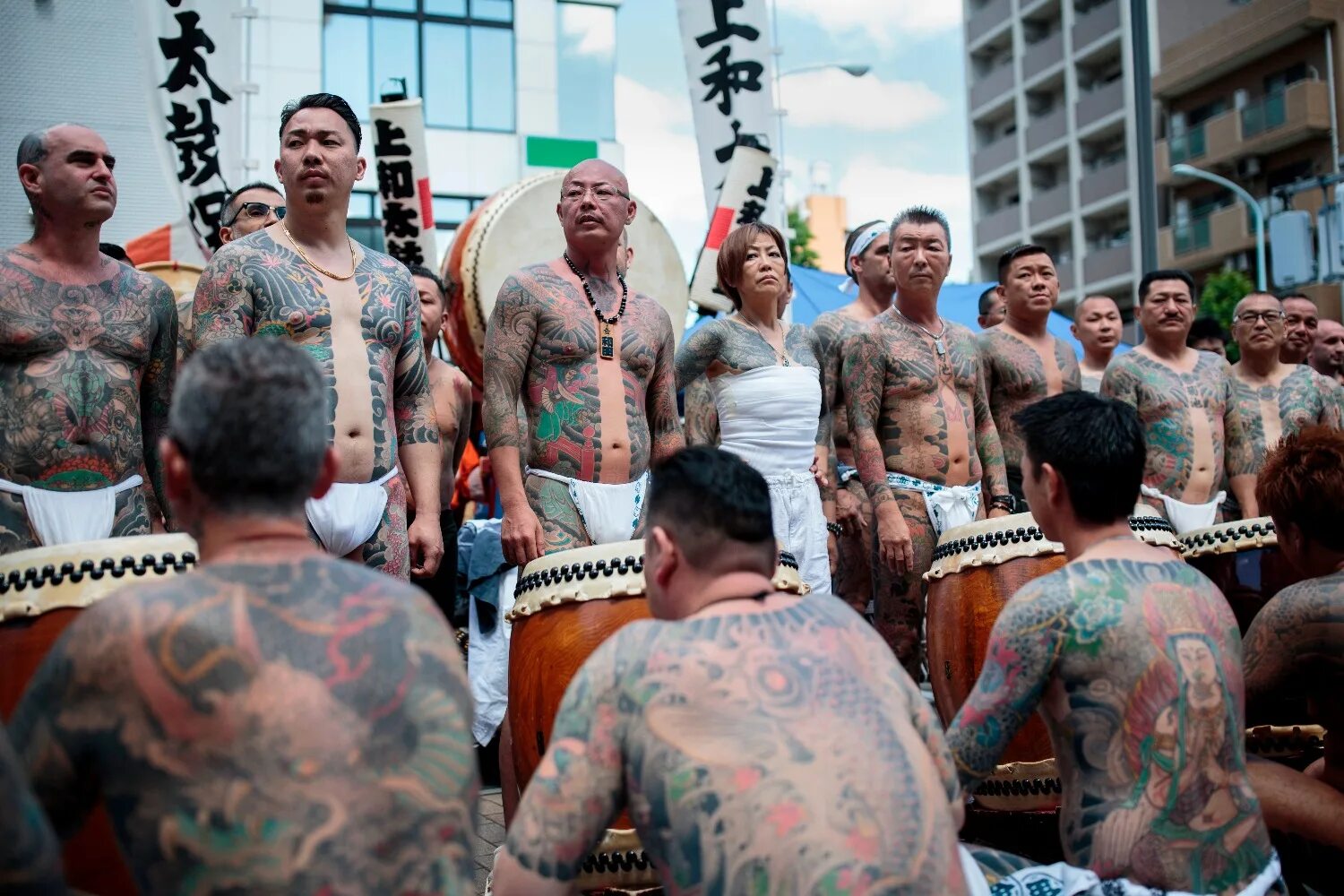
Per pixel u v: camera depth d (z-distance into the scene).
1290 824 2.82
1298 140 20.30
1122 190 25.56
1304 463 2.88
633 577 2.81
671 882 1.71
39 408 2.81
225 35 6.34
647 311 3.56
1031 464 2.51
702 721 1.72
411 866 1.50
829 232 39.97
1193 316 4.87
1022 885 2.33
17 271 2.84
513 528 3.18
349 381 3.00
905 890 1.63
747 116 6.91
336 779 1.48
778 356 3.96
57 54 12.59
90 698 1.49
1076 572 2.35
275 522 1.62
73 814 1.54
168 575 2.35
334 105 3.12
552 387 3.38
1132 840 2.22
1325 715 2.90
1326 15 19.66
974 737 2.33
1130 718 2.25
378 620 1.57
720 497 1.92
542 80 14.49
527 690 2.86
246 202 4.74
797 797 1.65
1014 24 29.72
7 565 2.30
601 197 3.45
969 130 31.27
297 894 1.44
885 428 4.21
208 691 1.47
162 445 1.67
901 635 4.14
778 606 1.88
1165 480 4.73
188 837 1.45
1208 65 21.58
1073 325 6.16
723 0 6.93
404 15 13.93
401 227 6.02
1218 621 2.36
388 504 3.05
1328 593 2.81
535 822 1.77
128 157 12.71
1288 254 12.25
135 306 2.97
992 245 29.92
